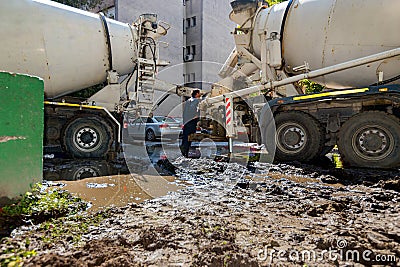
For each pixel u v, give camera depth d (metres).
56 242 2.04
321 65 6.23
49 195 2.93
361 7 5.53
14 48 5.74
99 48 6.85
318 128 5.93
